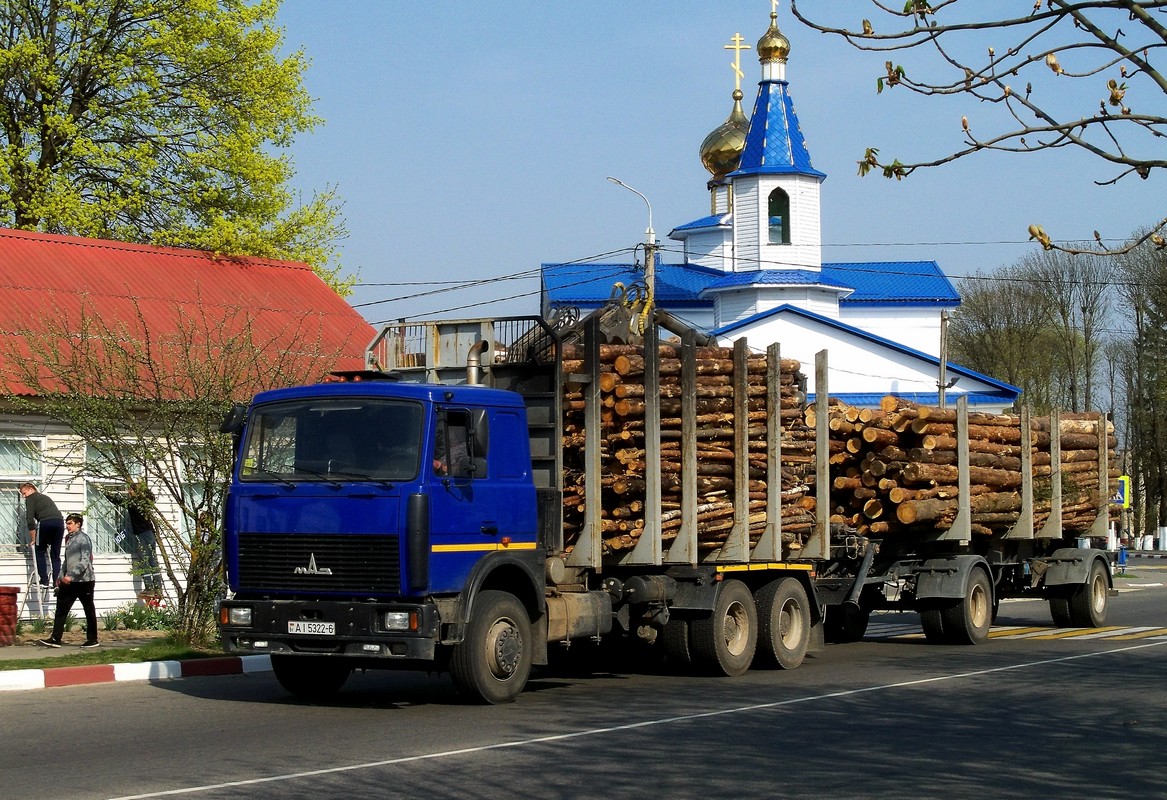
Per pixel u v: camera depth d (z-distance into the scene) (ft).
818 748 34.04
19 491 65.72
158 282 82.64
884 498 61.41
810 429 55.88
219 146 115.14
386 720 39.27
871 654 58.75
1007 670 51.47
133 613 67.15
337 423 41.70
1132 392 247.91
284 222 120.88
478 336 49.34
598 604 47.19
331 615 40.22
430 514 40.01
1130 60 19.89
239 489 42.45
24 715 40.93
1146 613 86.17
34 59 107.65
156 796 28.09
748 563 50.72
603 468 48.98
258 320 82.69
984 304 243.19
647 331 48.44
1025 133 21.04
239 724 38.75
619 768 31.27
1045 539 73.41
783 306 164.76
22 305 72.28
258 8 118.01
